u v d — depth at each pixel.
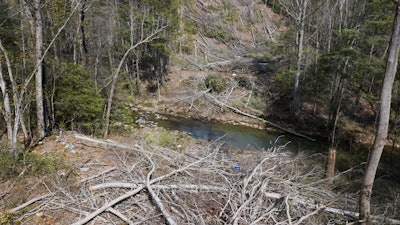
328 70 12.22
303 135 15.38
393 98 12.20
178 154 6.91
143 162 6.29
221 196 5.22
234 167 6.27
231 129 16.03
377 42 11.77
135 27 17.73
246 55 24.67
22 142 7.54
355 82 13.50
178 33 19.27
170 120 17.02
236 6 31.69
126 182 5.35
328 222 4.78
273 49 18.89
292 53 17.66
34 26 8.12
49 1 8.52
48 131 8.77
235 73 21.97
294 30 17.92
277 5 30.86
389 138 13.50
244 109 17.98
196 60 23.66
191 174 5.85
